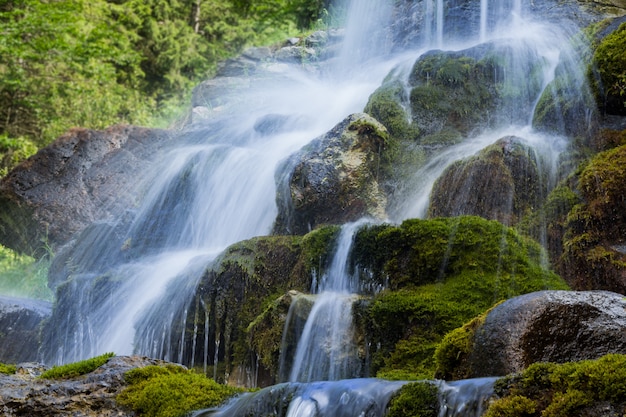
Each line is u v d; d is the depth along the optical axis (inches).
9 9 679.1
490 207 220.5
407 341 171.8
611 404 88.0
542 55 313.4
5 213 414.6
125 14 813.9
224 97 506.6
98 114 637.3
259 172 311.4
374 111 300.7
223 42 840.3
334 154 260.7
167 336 235.5
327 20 665.6
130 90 753.6
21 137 598.9
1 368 149.9
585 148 231.0
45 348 282.2
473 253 185.3
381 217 257.4
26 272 410.6
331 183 255.6
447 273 186.1
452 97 299.0
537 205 217.5
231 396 137.9
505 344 117.8
